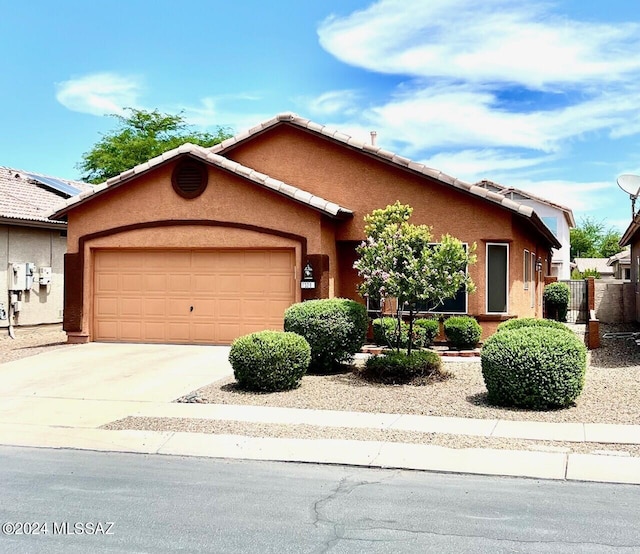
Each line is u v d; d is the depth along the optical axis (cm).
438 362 1292
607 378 1277
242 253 1725
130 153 4578
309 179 1827
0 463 809
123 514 618
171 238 1753
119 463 808
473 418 998
